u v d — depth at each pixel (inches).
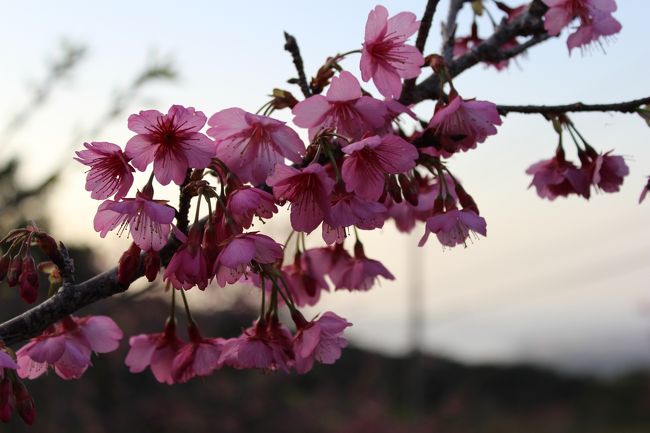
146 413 64.2
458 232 14.4
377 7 13.7
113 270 13.4
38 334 13.4
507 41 16.3
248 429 70.7
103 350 14.7
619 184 15.9
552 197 16.6
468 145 13.7
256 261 13.6
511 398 151.0
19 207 22.7
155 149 12.8
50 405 55.6
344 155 13.2
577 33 15.4
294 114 12.9
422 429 103.1
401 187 13.6
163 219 12.2
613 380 157.2
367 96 13.0
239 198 12.4
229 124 12.8
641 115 14.4
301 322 14.1
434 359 154.3
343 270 16.3
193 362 14.5
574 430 140.8
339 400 97.3
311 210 12.7
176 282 12.6
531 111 14.8
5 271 13.3
